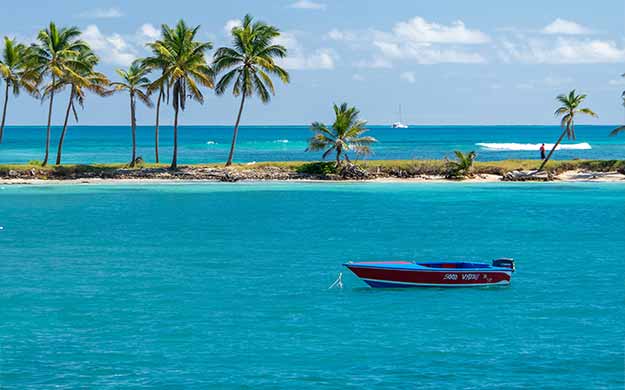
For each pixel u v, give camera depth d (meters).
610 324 31.16
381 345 28.34
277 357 26.98
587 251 47.97
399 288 37.38
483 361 26.66
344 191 85.31
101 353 27.31
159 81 90.69
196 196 79.94
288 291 36.75
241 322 31.27
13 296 35.34
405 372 25.58
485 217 64.75
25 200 75.62
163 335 29.45
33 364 26.17
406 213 67.25
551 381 24.88
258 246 49.59
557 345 28.42
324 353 27.44
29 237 52.97
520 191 86.44
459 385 24.48
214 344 28.39
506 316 32.38
